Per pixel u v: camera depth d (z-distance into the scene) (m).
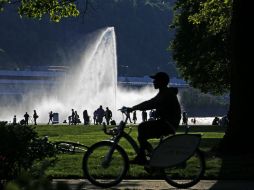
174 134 26.91
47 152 24.88
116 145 27.30
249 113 44.16
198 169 27.53
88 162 28.84
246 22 44.72
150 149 27.05
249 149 43.59
